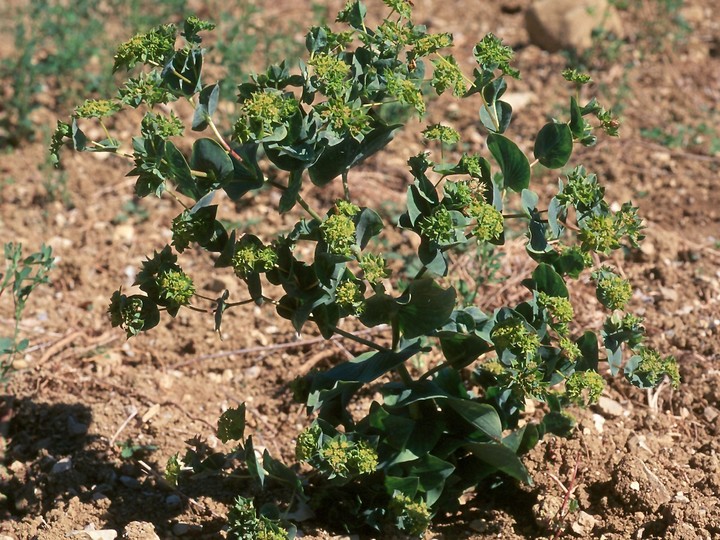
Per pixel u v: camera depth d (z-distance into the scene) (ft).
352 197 4.83
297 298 3.29
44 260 4.02
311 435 3.28
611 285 3.30
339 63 3.17
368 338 4.20
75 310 4.40
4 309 4.38
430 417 3.43
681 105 5.42
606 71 5.73
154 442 3.87
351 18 3.29
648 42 5.96
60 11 5.70
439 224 3.17
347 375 3.43
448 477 3.48
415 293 3.28
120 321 3.34
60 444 3.88
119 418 3.96
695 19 6.31
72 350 4.21
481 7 6.56
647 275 4.46
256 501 3.65
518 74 3.26
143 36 3.19
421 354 4.04
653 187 4.88
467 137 5.17
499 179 3.38
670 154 5.04
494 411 3.32
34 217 4.83
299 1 6.68
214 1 6.24
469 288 4.33
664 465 3.69
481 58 3.25
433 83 3.25
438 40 3.24
